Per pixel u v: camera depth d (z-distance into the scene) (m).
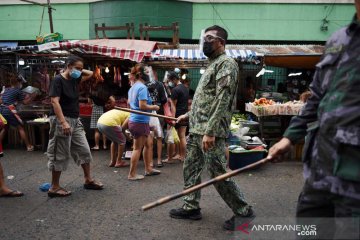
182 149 6.69
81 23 12.63
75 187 5.00
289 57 8.04
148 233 3.47
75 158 4.73
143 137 5.30
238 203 3.44
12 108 7.58
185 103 6.47
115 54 7.32
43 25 12.84
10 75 8.49
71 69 4.40
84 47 7.36
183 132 6.61
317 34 12.34
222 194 3.45
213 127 3.26
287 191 4.87
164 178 5.51
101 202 4.36
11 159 6.91
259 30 12.34
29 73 9.14
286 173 5.84
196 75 11.23
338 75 1.72
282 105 6.59
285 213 3.94
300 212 1.90
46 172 5.88
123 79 9.28
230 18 12.28
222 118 3.28
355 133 1.60
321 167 1.74
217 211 4.04
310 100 2.00
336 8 12.16
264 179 5.47
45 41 8.45
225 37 3.41
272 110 6.57
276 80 10.84
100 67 8.96
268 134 7.15
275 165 6.36
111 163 6.28
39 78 9.11
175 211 3.85
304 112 2.03
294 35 12.36
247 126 7.09
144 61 8.17
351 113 1.62
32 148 7.78
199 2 12.19
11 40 13.03
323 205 1.80
